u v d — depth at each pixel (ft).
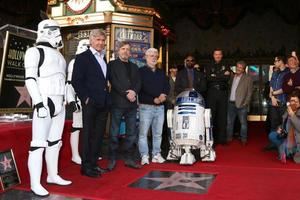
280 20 42.16
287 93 19.52
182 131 16.15
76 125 16.05
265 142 24.64
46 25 11.75
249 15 43.24
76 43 24.07
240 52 43.45
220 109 22.04
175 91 20.29
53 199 10.73
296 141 16.80
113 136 14.69
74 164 16.12
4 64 14.62
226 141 22.68
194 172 14.58
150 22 23.53
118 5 22.66
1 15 33.83
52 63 11.59
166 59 28.02
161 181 12.97
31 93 11.03
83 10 23.17
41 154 11.34
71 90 13.35
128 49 14.89
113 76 14.44
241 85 22.62
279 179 13.35
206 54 44.39
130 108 14.78
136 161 16.96
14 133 12.24
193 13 44.11
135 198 10.75
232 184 12.53
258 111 44.27
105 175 13.94
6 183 11.68
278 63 21.17
